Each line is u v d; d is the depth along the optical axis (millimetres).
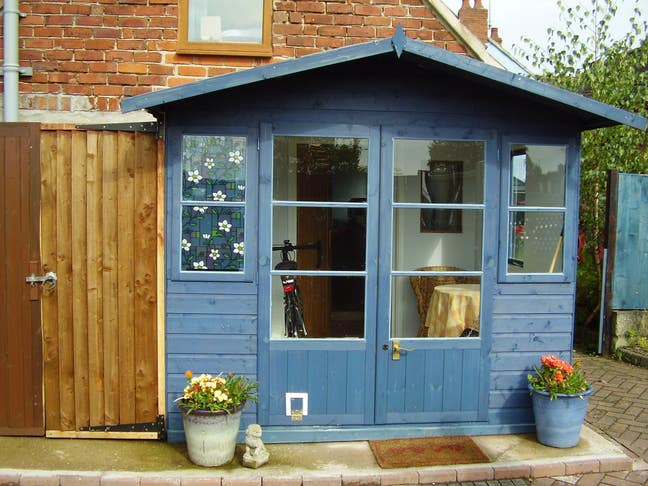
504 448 4465
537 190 4699
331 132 4496
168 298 4484
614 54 7781
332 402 4578
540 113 4637
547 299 4723
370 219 4543
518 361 4715
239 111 4434
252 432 4164
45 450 4363
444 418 4668
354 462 4238
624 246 7133
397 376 4605
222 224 4477
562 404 4398
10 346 4520
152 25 5250
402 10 5504
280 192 4512
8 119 5090
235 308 4508
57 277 4523
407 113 4539
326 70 4398
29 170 4465
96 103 5227
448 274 4660
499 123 4609
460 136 4582
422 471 4086
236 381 4328
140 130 4492
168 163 4414
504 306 4684
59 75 5203
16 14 5090
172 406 4531
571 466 4215
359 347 4566
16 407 4539
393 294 4633
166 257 4469
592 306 7883
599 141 7711
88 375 4551
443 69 4328
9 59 5074
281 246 4531
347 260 4562
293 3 5395
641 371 6582
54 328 4539
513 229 4684
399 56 4047
